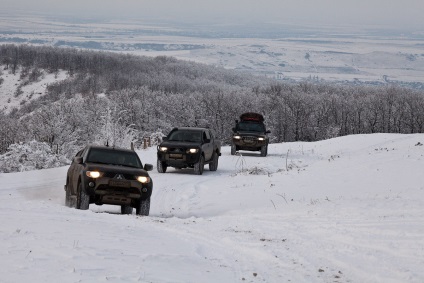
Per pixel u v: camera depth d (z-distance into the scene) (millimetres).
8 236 12062
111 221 17000
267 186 30375
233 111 189125
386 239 14617
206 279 10062
